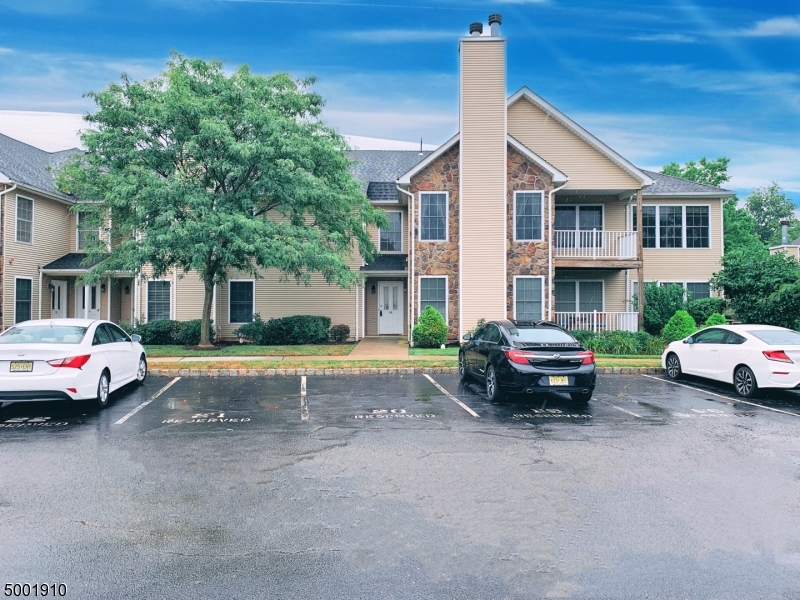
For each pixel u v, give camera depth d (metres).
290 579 3.70
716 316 18.25
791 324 17.55
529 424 8.21
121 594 3.52
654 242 22.66
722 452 6.75
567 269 21.70
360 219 18.69
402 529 4.48
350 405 9.65
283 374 13.62
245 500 5.10
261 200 17.98
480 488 5.44
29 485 5.48
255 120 15.84
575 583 3.66
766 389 10.59
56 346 8.66
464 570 3.83
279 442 7.12
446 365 14.13
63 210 22.48
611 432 7.74
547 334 10.13
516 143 19.34
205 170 16.78
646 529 4.50
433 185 19.64
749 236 36.41
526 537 4.35
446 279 19.62
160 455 6.52
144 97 16.70
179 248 15.55
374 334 22.70
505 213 19.11
